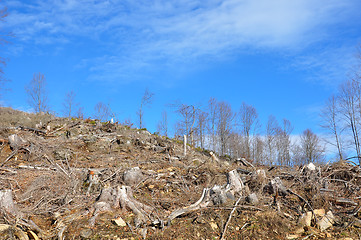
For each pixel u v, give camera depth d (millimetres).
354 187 8195
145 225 5926
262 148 34812
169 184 8359
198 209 6633
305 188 8125
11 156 10461
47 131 14039
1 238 4867
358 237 5902
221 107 31141
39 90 28953
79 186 7742
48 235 5344
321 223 6355
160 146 14375
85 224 5742
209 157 13758
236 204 6820
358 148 24094
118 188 6707
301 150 34531
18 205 6445
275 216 6402
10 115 17891
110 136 14547
